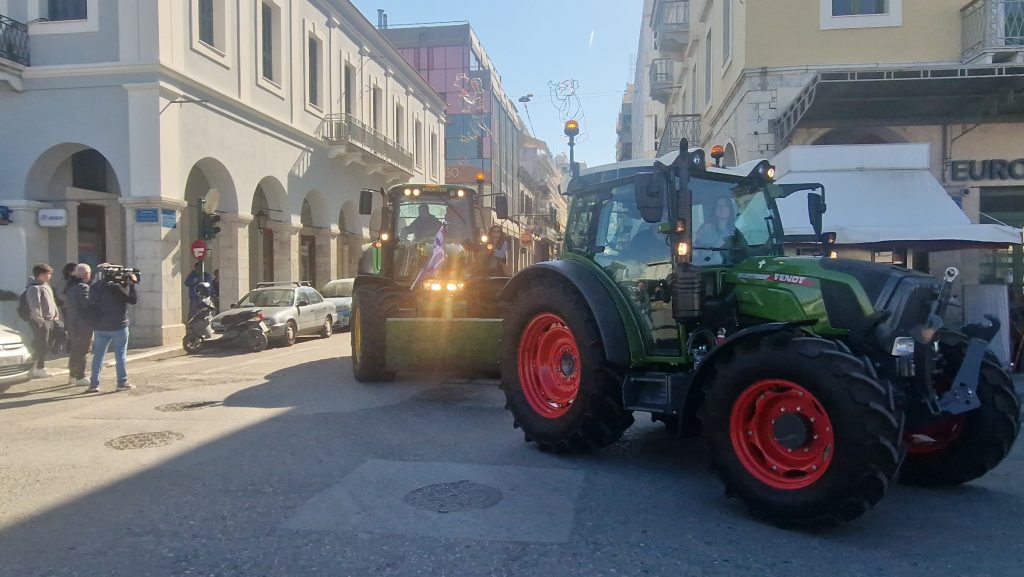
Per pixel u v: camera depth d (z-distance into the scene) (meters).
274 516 4.67
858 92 13.18
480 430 7.13
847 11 15.42
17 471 5.72
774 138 15.61
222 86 18.27
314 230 24.56
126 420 7.65
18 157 16.03
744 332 4.61
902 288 4.62
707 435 4.76
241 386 9.92
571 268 6.14
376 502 4.94
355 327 10.34
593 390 5.77
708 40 21.97
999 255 14.37
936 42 14.95
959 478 5.27
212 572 3.84
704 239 5.83
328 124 24.47
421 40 44.88
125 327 9.84
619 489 5.24
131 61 15.69
